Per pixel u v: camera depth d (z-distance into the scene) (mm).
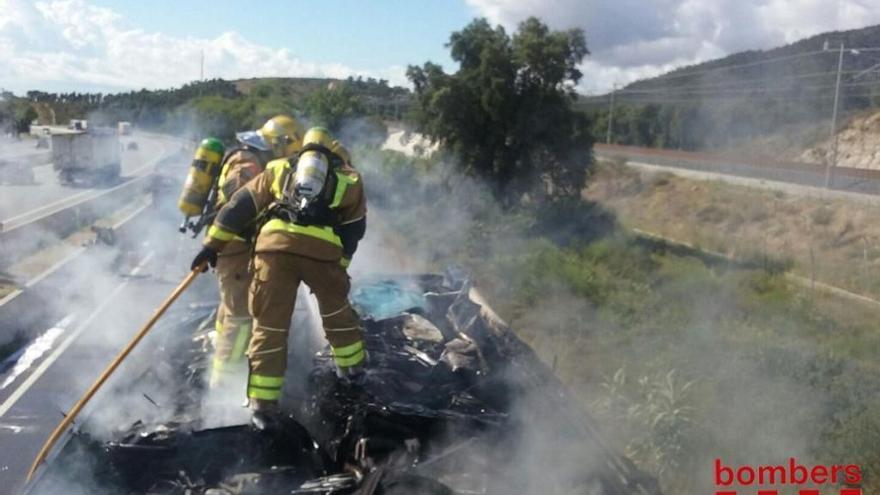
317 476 4207
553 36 23781
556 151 24219
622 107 70062
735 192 31375
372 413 4441
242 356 4887
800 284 18297
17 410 7934
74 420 4395
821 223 26094
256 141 5199
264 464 4223
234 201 4555
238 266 4891
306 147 4516
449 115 23906
